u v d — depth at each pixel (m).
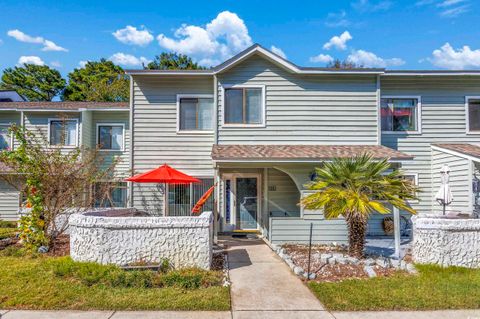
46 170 9.63
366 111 13.08
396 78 13.53
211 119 13.27
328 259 8.05
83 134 16.36
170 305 5.32
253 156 10.70
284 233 10.70
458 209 11.82
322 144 12.90
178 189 13.21
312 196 8.40
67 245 9.81
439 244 7.52
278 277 7.06
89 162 11.61
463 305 5.41
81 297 5.60
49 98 40.47
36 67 39.84
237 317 5.02
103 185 12.80
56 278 6.52
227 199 13.70
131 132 13.02
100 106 17.17
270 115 12.93
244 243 11.31
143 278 6.25
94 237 7.29
